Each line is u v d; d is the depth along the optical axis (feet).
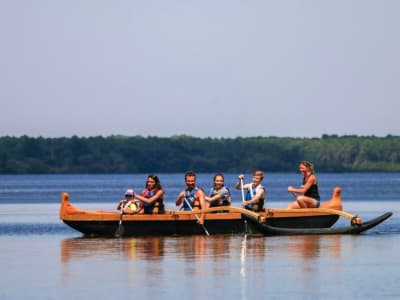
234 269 141.18
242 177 204.44
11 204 382.83
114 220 194.29
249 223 194.08
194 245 173.27
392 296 120.67
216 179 200.64
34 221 256.52
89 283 130.52
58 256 159.74
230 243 176.65
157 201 197.06
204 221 195.62
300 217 201.67
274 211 199.31
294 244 173.99
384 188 636.48
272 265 145.07
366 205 352.90
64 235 204.23
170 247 170.30
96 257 156.97
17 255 162.20
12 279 134.72
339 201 210.18
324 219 203.92
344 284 128.47
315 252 161.07
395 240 181.57
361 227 197.26
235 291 123.95
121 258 155.12
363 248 166.91
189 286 127.44
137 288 126.41
